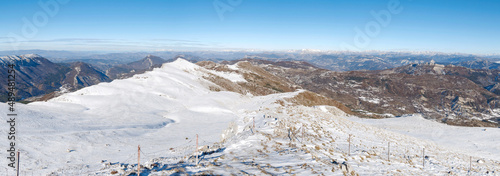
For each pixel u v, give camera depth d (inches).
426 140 2265.0
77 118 2079.2
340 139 1512.1
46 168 990.4
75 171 914.7
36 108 2082.9
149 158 1138.0
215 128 2101.4
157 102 3361.2
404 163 1215.6
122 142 1531.7
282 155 922.1
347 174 788.6
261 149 992.2
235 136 1298.0
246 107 3201.3
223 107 3174.2
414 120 3255.4
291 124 1593.3
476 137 2503.7
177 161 866.8
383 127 2903.5
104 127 1930.4
